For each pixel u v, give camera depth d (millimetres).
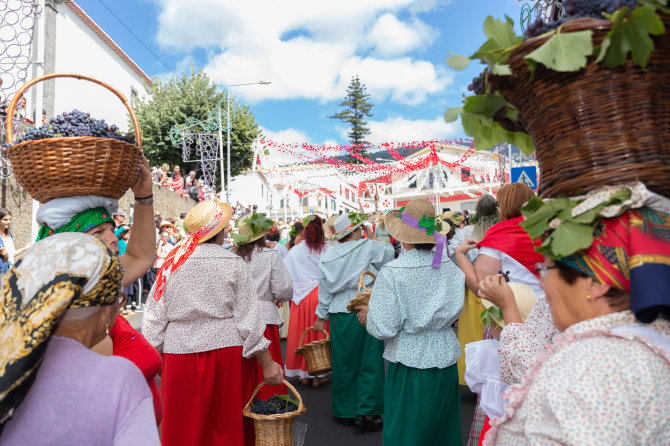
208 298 3172
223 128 25922
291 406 3588
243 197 35812
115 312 1400
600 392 953
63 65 20453
